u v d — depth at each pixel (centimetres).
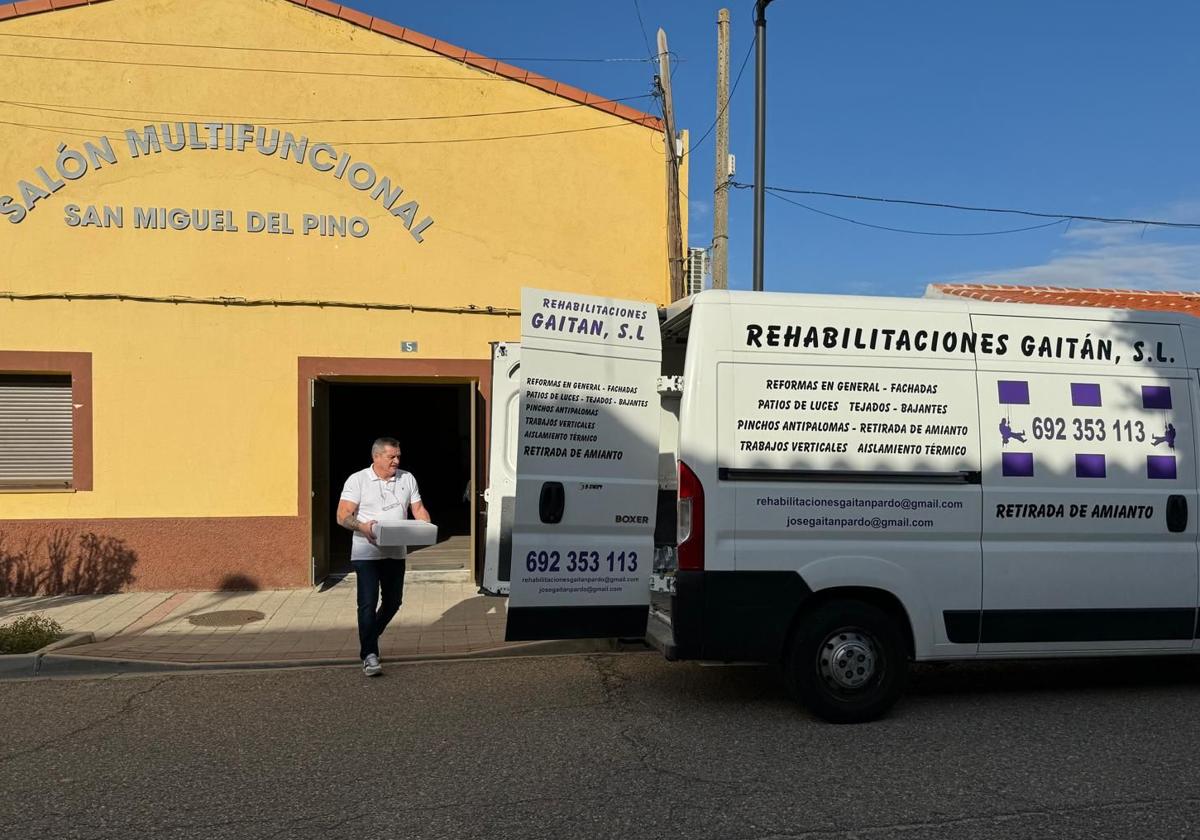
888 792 454
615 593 568
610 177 1080
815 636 556
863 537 563
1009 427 585
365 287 1025
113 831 411
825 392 564
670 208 1066
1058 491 588
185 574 984
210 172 995
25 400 977
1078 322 605
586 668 713
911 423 572
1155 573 600
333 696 636
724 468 549
